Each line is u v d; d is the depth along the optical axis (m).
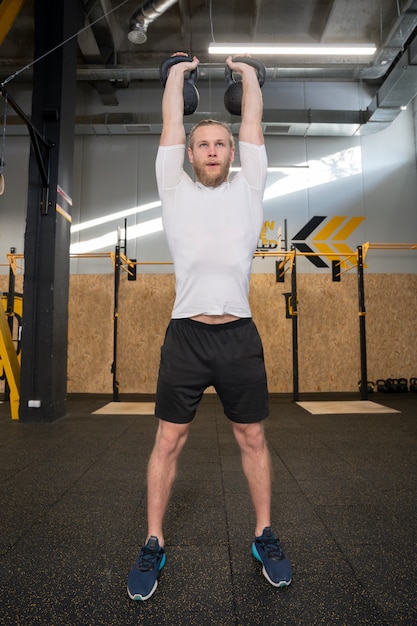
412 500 1.48
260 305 5.32
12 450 2.22
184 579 0.96
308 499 1.49
